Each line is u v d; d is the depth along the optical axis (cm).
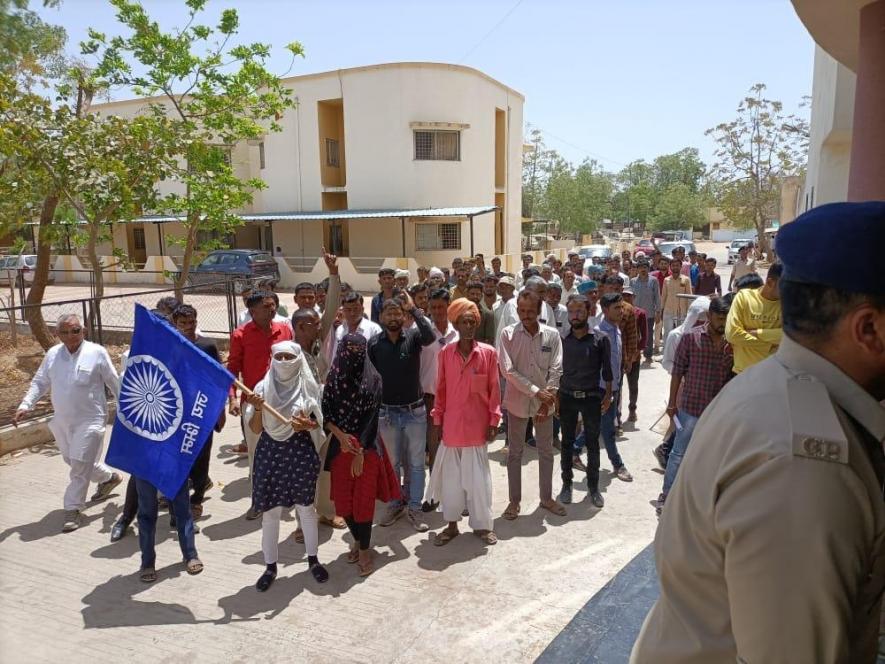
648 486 578
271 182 2741
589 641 227
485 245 2719
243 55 1198
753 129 3519
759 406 103
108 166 942
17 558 469
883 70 366
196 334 566
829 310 101
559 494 554
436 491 485
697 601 112
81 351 533
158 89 1186
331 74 2539
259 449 424
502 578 430
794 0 388
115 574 445
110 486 580
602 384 550
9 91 875
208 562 461
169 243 1262
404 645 360
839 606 92
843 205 105
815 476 93
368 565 437
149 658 353
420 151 2502
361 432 429
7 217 984
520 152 3102
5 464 662
